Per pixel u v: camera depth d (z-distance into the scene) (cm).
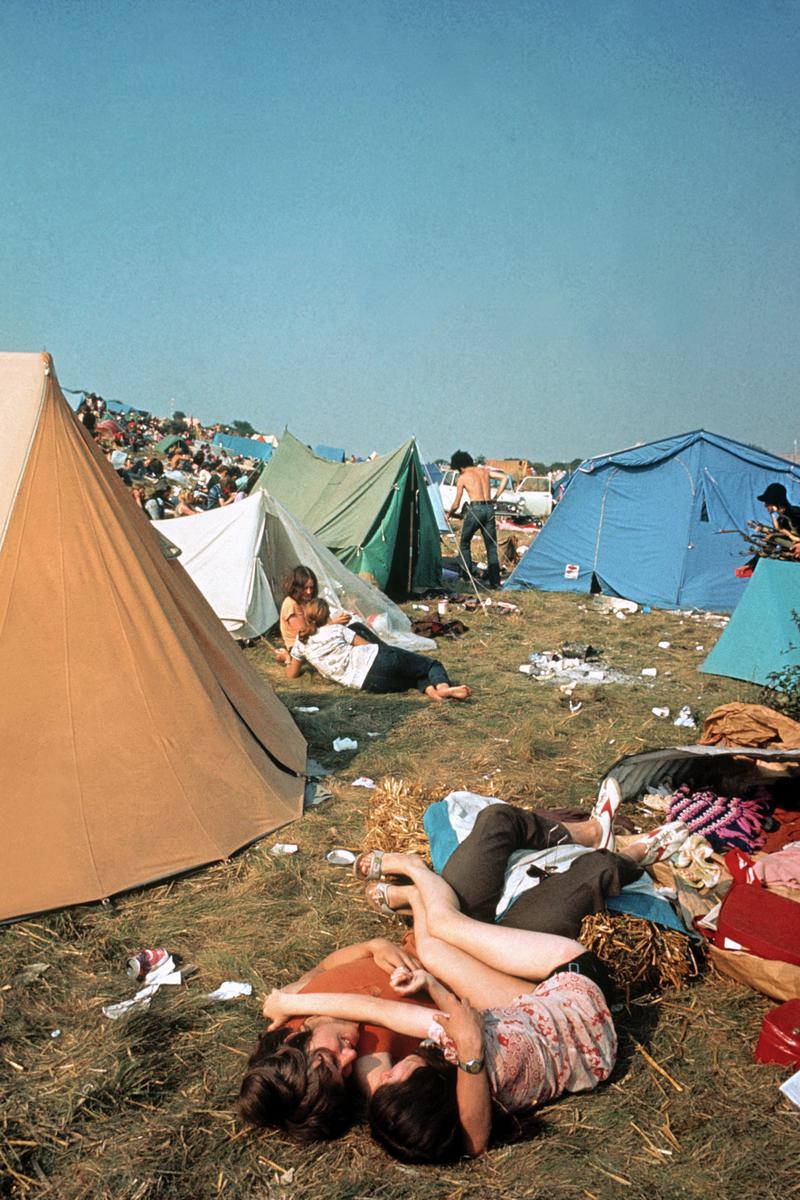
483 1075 245
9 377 456
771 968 315
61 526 435
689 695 777
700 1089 278
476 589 1285
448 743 621
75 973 337
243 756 472
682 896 355
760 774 477
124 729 425
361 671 755
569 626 1105
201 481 2677
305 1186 238
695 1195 237
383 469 1307
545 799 517
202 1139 255
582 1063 271
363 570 1181
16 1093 272
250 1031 303
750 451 1259
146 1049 291
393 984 281
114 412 5350
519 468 4338
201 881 407
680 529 1284
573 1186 239
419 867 343
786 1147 254
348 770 561
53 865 386
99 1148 251
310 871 418
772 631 822
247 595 913
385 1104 239
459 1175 243
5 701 402
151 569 469
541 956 296
